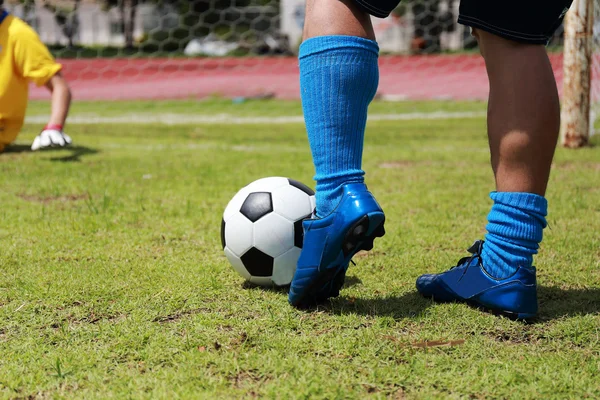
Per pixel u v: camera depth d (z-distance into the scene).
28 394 1.38
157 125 7.64
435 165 4.75
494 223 1.82
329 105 1.67
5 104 4.84
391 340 1.64
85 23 21.36
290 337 1.66
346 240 1.64
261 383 1.42
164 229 2.88
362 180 1.69
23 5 17.75
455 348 1.59
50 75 4.59
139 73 15.89
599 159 4.87
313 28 1.70
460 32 17.69
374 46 1.70
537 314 1.84
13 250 2.51
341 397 1.34
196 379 1.43
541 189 1.76
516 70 1.71
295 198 2.10
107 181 4.05
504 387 1.40
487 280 1.83
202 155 5.21
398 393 1.38
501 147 1.75
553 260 2.38
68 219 3.04
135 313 1.84
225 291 2.05
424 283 1.98
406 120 8.25
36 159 4.86
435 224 2.97
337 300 1.95
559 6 1.66
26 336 1.70
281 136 6.63
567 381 1.41
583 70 5.30
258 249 2.03
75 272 2.23
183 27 21.09
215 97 11.64
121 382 1.42
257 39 20.88
